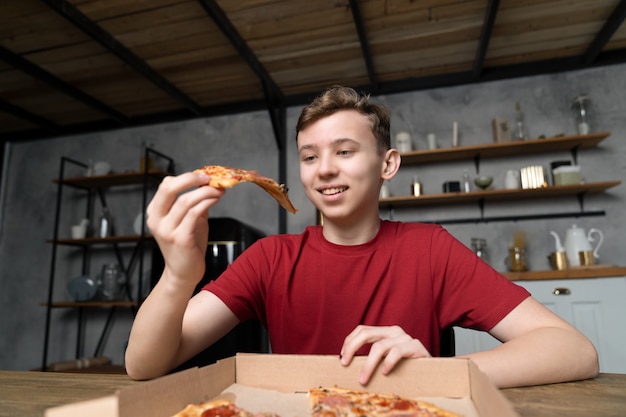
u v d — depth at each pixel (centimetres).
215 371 67
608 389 67
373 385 67
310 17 247
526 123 302
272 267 109
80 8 236
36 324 369
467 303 96
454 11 245
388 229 110
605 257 274
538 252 283
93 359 321
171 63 292
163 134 376
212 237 267
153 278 287
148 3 233
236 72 306
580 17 253
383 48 279
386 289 101
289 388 70
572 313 233
